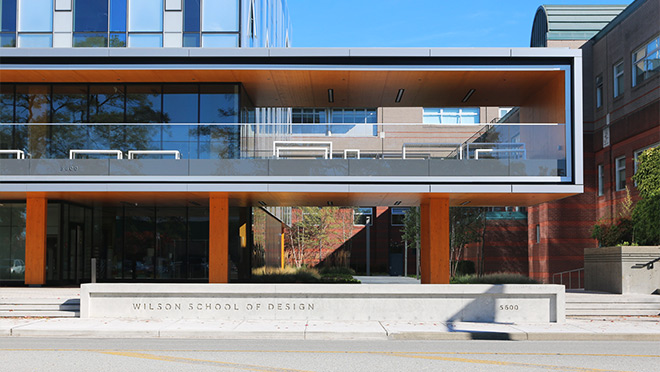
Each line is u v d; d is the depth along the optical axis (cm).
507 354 1106
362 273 5647
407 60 2016
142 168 1983
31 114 2242
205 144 2005
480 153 1997
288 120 4503
